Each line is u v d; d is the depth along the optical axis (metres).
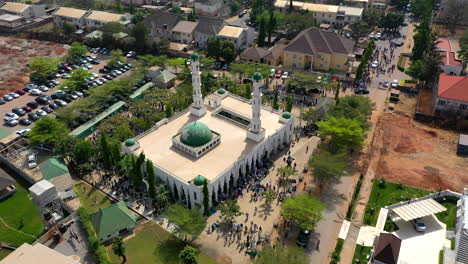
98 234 96.50
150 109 146.12
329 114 136.25
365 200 109.88
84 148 121.25
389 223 101.69
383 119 149.50
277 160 128.00
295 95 168.38
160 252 95.44
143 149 119.75
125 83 165.25
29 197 113.50
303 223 96.44
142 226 103.12
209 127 130.12
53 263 80.62
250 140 123.44
